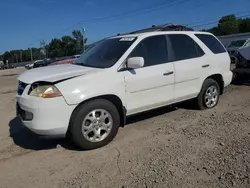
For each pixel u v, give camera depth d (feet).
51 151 14.53
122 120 15.61
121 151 13.92
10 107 26.63
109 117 14.60
